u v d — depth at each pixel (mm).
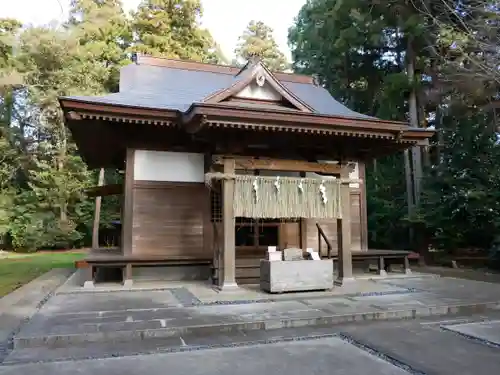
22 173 24359
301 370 3586
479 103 13984
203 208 9172
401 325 5305
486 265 13234
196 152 9289
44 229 21422
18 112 25031
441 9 12883
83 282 8781
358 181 8500
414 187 16062
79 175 22641
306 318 5297
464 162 14148
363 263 10516
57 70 22703
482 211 12852
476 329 5031
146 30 26828
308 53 21688
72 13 25938
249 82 8125
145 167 8953
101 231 23672
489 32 10500
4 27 24766
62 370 3607
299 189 7895
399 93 16266
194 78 11859
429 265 13977
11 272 12234
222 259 7789
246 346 4355
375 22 15828
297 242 10055
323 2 19219
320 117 7363
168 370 3588
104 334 4574
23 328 4762
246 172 9398
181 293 7250
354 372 3541
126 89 10117
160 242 8820
